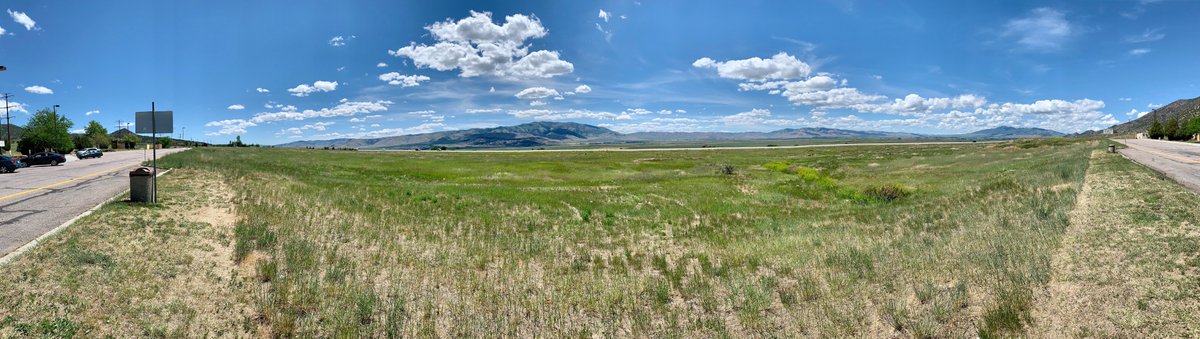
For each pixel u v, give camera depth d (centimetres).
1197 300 756
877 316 859
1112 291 829
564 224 1917
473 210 2166
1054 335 723
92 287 830
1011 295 847
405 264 1194
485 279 1117
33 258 932
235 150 8281
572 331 855
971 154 7112
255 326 799
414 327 843
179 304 823
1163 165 2964
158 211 1466
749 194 2970
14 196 1858
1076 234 1202
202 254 1097
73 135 10631
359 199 2241
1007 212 1664
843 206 2538
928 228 1631
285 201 1931
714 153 11062
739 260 1288
